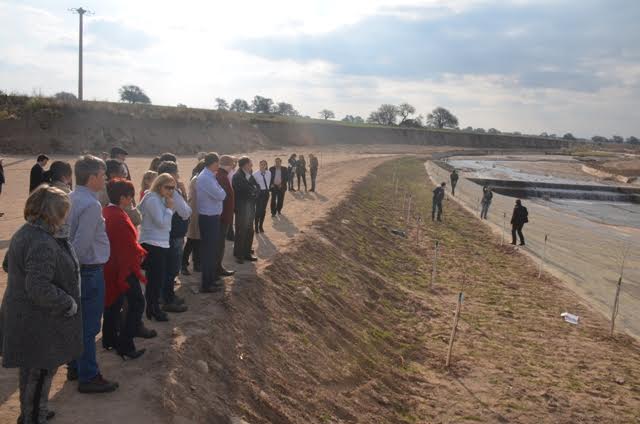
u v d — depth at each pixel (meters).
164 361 6.10
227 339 7.45
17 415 4.91
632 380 11.29
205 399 5.87
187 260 9.73
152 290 7.23
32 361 4.26
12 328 4.22
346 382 8.64
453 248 22.88
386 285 14.99
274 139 73.81
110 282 5.82
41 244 4.14
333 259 14.40
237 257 10.93
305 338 9.11
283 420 6.59
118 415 4.96
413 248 21.50
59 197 4.25
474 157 108.00
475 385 10.10
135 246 5.91
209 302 8.37
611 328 14.48
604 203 57.22
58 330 4.33
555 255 23.88
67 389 5.41
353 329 10.91
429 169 63.81
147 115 51.81
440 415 8.75
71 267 4.41
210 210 8.43
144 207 6.94
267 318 8.95
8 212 15.27
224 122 62.38
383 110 175.12
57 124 43.31
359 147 89.38
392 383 9.51
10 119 40.81
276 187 18.19
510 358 11.71
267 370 7.46
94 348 5.28
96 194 5.21
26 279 4.08
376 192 33.78
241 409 6.20
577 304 16.83
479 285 17.73
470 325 13.53
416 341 12.00
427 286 16.70
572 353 12.52
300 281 11.45
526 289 17.95
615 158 125.81
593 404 9.91
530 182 60.66
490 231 28.06
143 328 6.66
